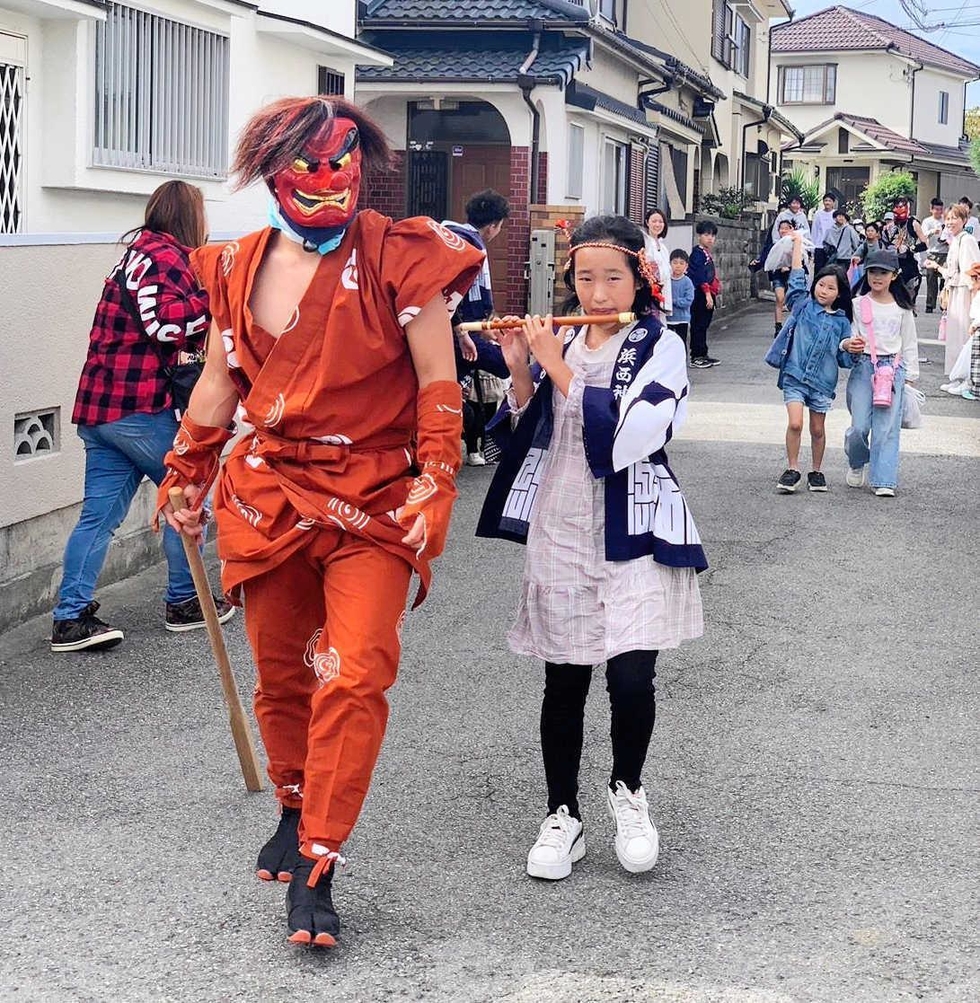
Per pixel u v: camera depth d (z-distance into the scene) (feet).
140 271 18.93
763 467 35.94
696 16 98.17
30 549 21.17
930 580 24.86
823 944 11.69
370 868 13.10
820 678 19.20
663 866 13.24
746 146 118.01
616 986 10.96
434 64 55.93
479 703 17.93
